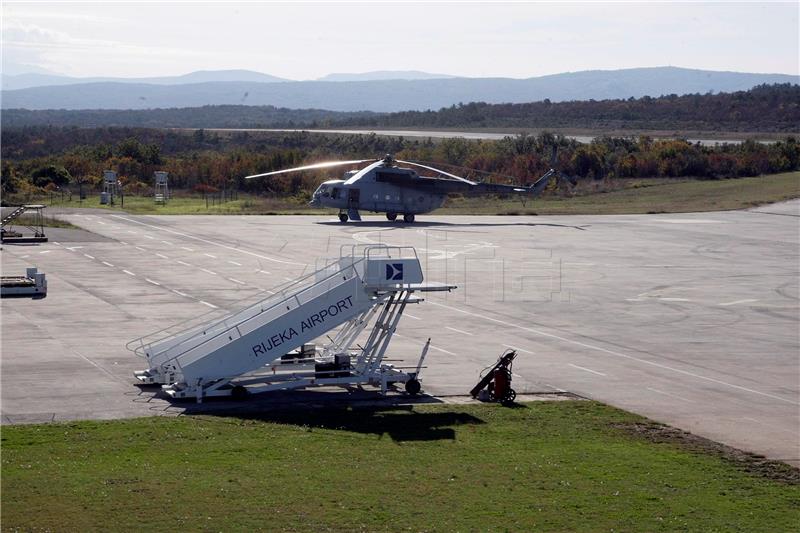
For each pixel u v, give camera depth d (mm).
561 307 51250
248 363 31766
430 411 30438
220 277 57375
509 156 171250
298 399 31656
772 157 172625
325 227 87188
